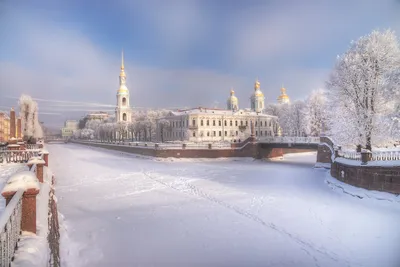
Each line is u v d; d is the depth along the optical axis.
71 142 182.88
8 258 5.99
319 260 13.49
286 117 107.25
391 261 13.18
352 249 14.66
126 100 146.38
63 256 13.36
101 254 13.73
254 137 68.56
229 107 140.38
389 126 33.28
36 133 80.50
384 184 24.23
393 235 16.44
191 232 17.02
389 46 34.28
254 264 13.05
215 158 65.06
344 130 36.34
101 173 41.34
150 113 153.62
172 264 12.88
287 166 54.47
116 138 134.50
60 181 34.56
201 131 101.62
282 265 12.98
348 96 36.50
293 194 27.66
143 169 47.09
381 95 33.94
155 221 19.09
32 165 15.25
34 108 79.31
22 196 8.03
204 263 13.04
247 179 37.41
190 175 40.78
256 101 136.62
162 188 30.67
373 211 21.39
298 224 18.61
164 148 63.50
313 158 75.12
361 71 34.88
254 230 17.44
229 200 25.17
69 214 20.52
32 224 8.16
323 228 17.81
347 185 28.83
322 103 77.62
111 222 18.75
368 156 27.09
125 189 30.02
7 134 93.56
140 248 14.59
